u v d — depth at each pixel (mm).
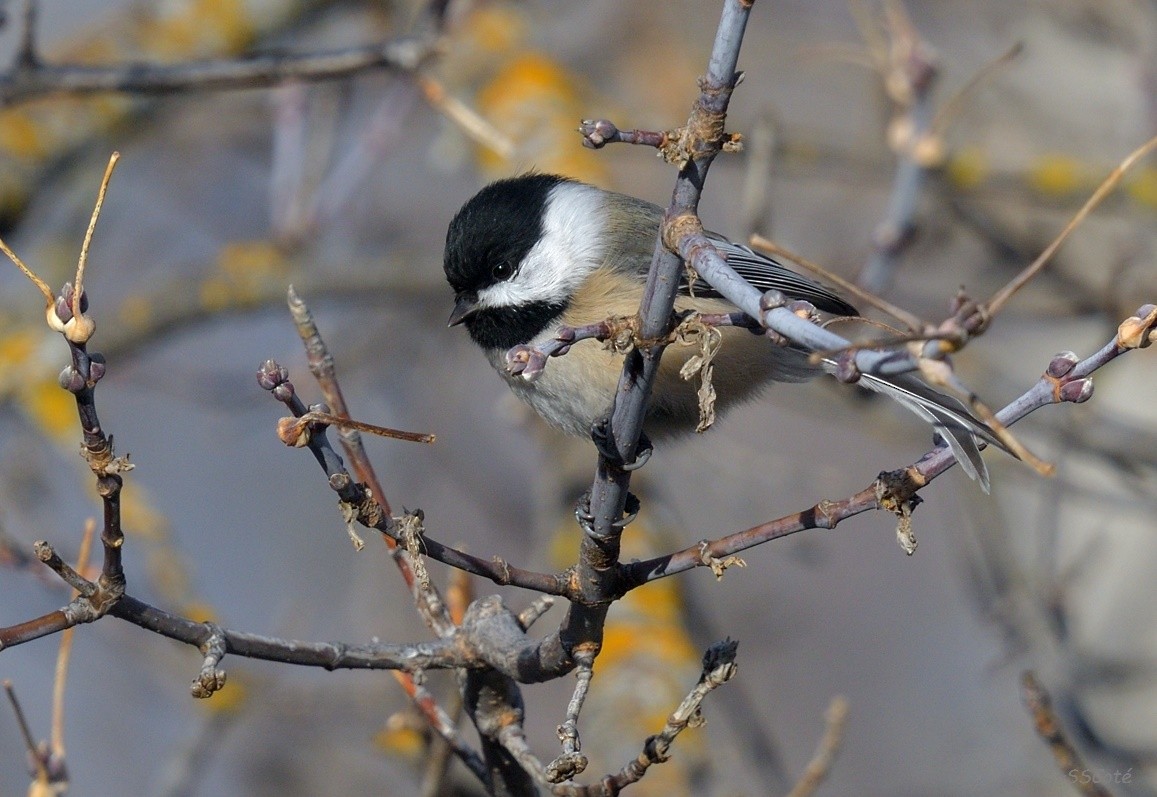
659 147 3875
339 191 11102
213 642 4336
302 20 11773
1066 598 9227
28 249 11961
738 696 9547
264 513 12594
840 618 14172
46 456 10102
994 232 11781
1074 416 9633
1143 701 9836
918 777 12711
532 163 10789
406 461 12914
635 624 8281
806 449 13930
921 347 3256
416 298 11547
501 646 5035
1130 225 11758
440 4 7445
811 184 12844
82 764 10711
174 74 7551
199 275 11086
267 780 10195
